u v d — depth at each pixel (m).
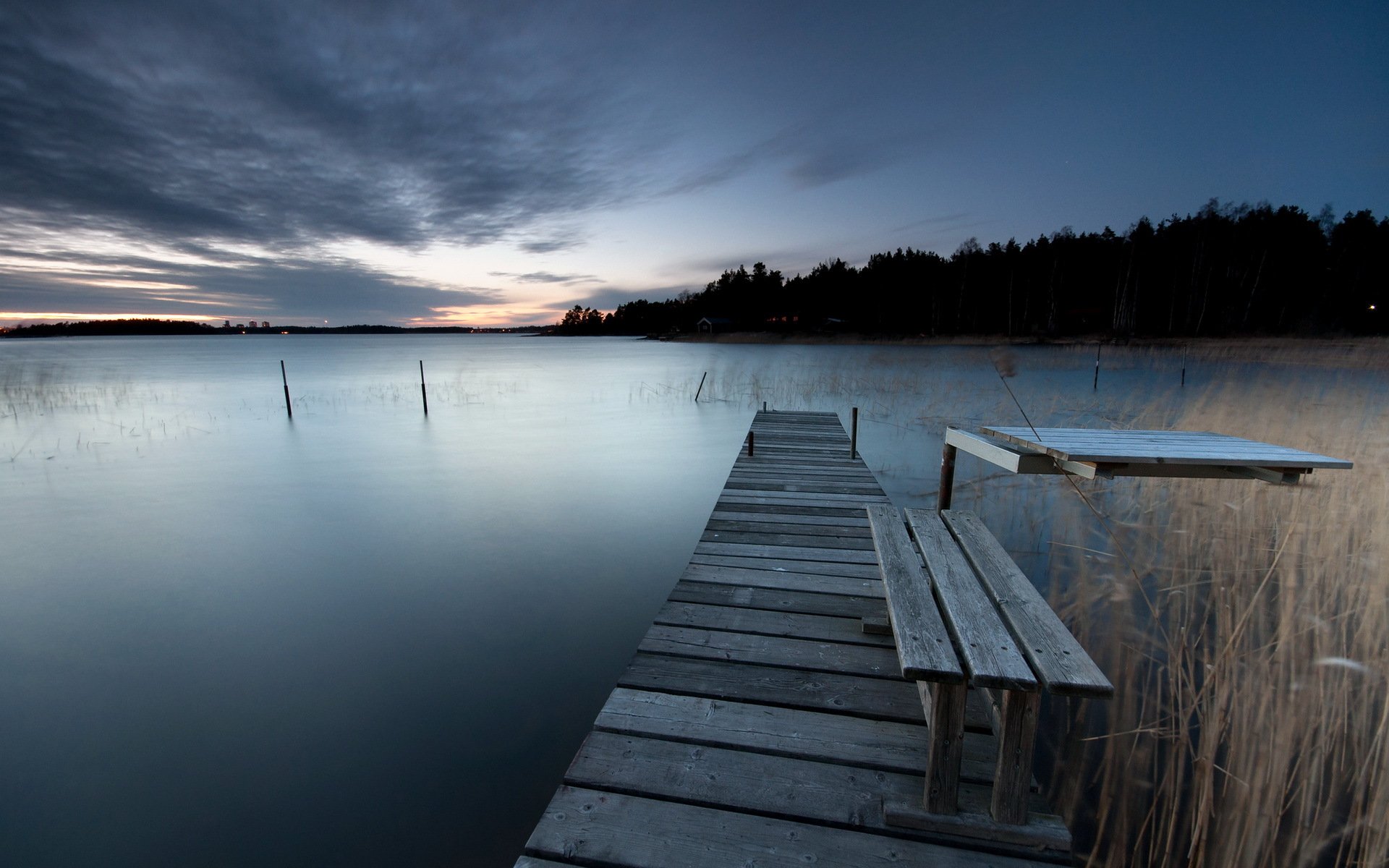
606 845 1.82
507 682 3.79
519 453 10.70
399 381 26.22
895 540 2.69
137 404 17.94
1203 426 8.30
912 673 1.63
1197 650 3.43
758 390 18.86
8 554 5.96
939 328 52.66
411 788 2.91
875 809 1.92
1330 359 21.58
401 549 6.07
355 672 3.90
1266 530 4.79
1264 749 2.54
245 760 3.10
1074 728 3.03
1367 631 3.17
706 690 2.60
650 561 5.75
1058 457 2.72
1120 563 4.73
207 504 7.64
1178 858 2.31
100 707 3.54
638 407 16.64
